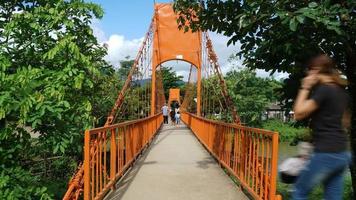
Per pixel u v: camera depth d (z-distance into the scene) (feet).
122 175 26.71
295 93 21.81
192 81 94.17
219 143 32.14
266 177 17.11
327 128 11.91
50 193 21.45
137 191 22.50
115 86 47.62
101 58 29.81
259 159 18.79
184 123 111.34
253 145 19.95
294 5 18.54
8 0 23.84
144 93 74.69
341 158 11.77
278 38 18.88
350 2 16.97
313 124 12.25
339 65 20.80
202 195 21.65
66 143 21.59
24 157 23.93
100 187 19.49
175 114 110.22
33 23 22.27
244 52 21.09
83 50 25.35
